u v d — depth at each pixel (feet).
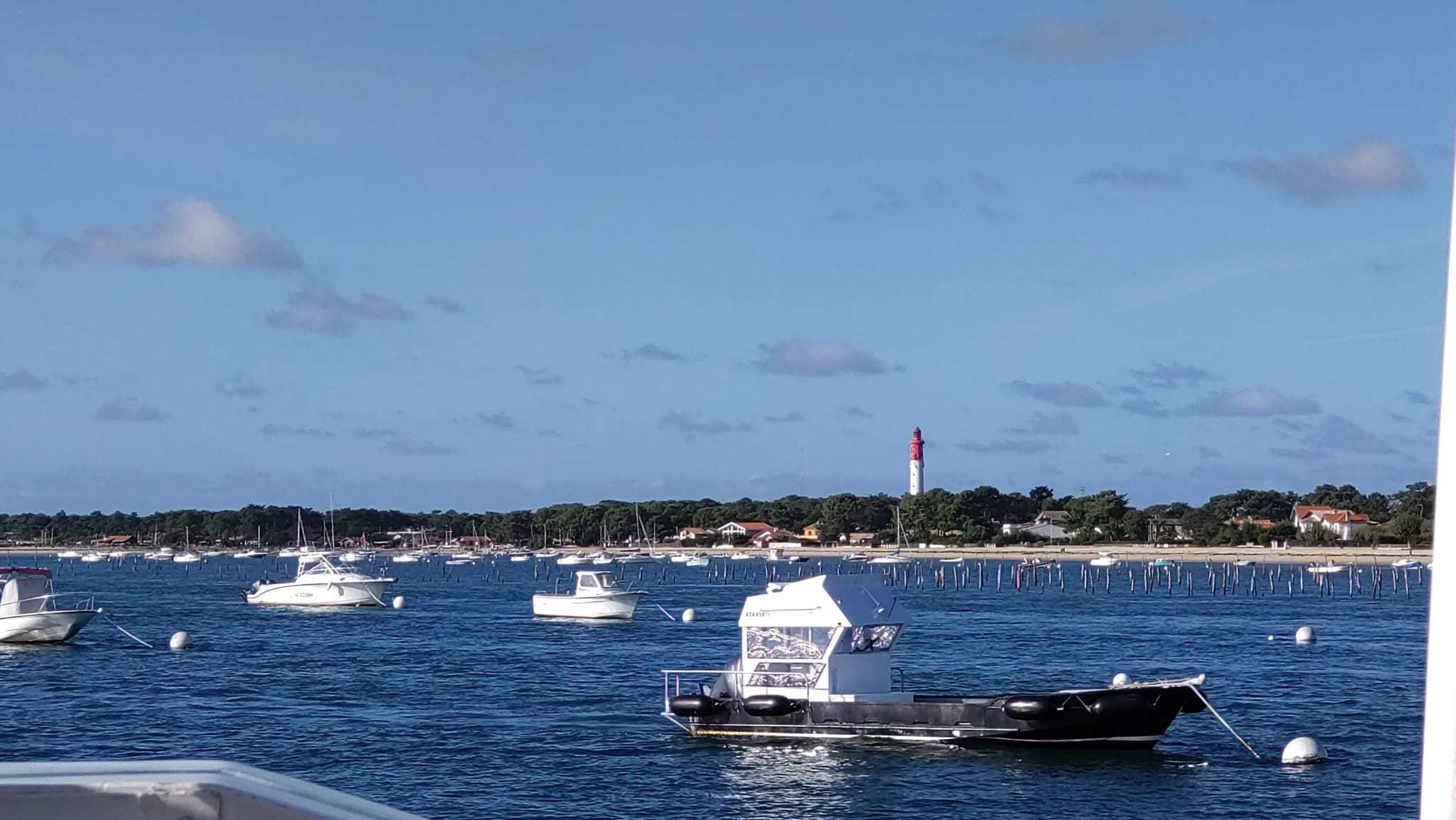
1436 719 15.12
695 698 159.33
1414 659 266.98
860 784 135.64
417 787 137.39
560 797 132.57
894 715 150.61
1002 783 135.44
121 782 18.60
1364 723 177.47
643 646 290.35
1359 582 613.52
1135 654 279.49
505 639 308.40
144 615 382.42
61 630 272.92
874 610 156.97
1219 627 359.25
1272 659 267.18
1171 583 600.80
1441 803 15.10
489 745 159.53
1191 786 135.85
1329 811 127.13
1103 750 147.02
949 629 350.23
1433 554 15.39
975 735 146.72
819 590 155.74
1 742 164.25
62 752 157.17
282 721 179.73
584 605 371.35
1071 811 125.59
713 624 361.30
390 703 195.72
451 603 463.83
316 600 410.72
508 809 127.65
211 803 18.70
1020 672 244.63
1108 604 474.90
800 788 134.31
